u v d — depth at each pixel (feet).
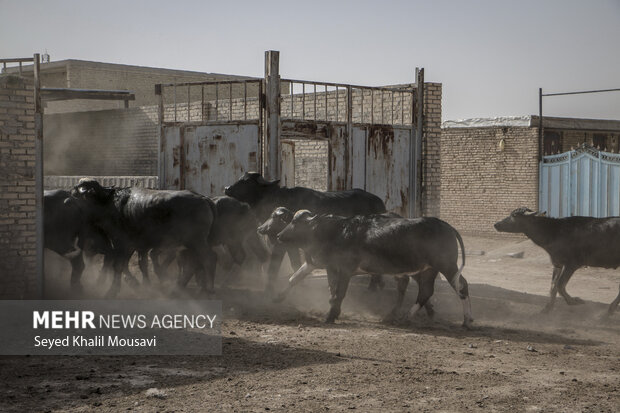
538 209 76.59
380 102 57.36
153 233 37.93
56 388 21.18
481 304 39.17
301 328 31.32
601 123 84.33
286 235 34.60
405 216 52.26
